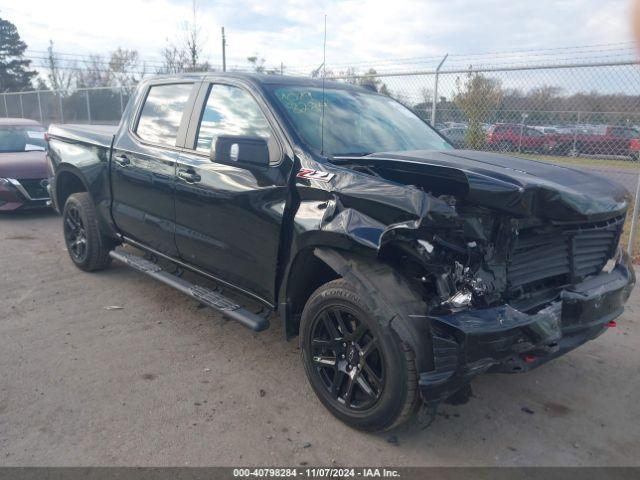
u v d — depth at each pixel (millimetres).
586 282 3316
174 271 4695
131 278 5574
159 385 3555
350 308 2994
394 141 3982
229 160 3348
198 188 3926
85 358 3889
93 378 3615
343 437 3066
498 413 3365
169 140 4395
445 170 2867
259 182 3484
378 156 3209
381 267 2914
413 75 8219
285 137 3469
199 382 3607
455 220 2711
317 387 3293
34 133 9984
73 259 5828
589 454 2988
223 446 2953
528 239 2969
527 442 3082
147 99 4828
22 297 5020
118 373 3689
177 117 4398
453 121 8383
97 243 5473
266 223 3436
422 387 2680
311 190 3184
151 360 3889
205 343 4180
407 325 2732
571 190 2865
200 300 3973
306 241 3148
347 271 2959
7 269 5832
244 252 3670
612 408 3453
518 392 3619
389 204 2762
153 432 3051
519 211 2707
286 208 3299
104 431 3045
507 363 2811
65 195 5980
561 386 3705
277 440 3021
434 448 3002
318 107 3846
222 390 3518
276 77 4039
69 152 5527
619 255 3680
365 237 2795
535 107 7852
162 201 4344
